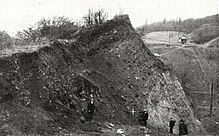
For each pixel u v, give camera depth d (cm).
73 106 2100
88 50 2975
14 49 2144
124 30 3328
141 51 3216
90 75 2602
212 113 3903
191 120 3047
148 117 2730
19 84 1875
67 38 3044
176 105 3030
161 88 3038
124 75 2978
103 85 2644
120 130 2072
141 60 3152
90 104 2084
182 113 3019
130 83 2925
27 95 1856
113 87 2733
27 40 2719
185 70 4988
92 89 2378
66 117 1938
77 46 2828
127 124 2395
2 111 1634
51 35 3005
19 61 2005
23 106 1758
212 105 4231
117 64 3052
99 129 2020
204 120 3597
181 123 2627
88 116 2077
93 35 3147
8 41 2452
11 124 1579
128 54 3169
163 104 2931
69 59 2514
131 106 2686
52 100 1969
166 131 2700
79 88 2289
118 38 3253
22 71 1970
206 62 5319
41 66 2111
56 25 3142
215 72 5044
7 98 1731
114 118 2373
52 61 2266
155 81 3044
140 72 3058
